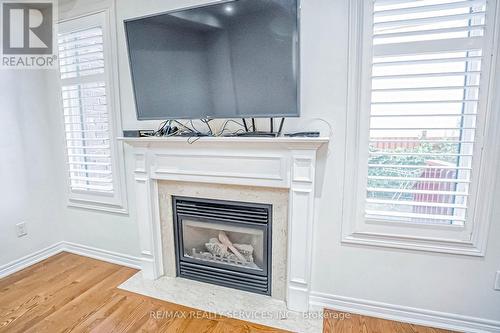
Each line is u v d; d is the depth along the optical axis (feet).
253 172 6.23
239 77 5.73
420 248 5.74
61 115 8.67
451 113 5.22
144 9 7.08
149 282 7.62
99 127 8.18
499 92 4.92
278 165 6.01
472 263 5.53
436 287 5.81
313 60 5.84
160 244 7.79
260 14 5.33
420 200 5.67
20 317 6.24
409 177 5.61
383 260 6.03
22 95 8.29
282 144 5.81
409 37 5.26
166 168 7.04
